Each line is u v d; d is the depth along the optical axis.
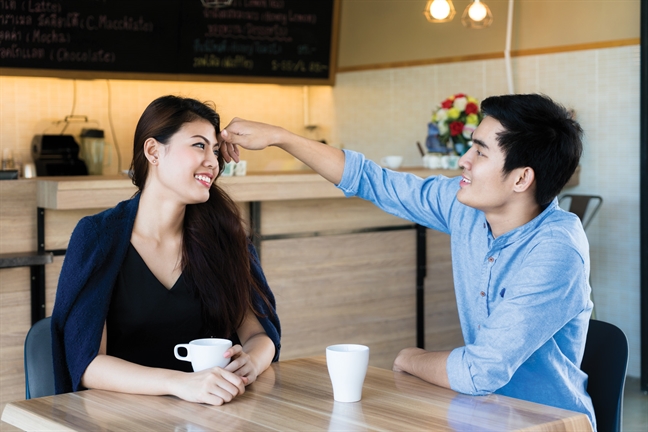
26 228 2.97
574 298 1.54
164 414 1.32
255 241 3.39
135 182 1.77
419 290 3.97
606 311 4.32
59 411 1.35
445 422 1.26
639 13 4.06
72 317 1.62
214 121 1.76
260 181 3.29
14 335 2.93
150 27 4.88
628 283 4.21
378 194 1.89
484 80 4.80
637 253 4.16
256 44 5.27
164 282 1.78
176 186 1.70
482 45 4.79
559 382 1.59
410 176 1.90
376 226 3.81
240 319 1.84
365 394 1.44
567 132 1.58
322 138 5.95
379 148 5.54
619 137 4.20
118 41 4.79
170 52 4.98
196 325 1.81
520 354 1.48
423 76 5.17
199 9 5.01
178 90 5.41
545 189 1.59
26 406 1.38
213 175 1.74
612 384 1.64
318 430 1.22
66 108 4.98
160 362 1.78
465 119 4.06
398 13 5.29
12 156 4.76
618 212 4.23
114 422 1.28
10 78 4.78
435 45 5.07
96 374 1.54
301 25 5.43
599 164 4.30
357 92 5.65
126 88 5.20
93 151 4.75
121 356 1.75
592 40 4.27
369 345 3.82
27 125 4.86
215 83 5.47
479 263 1.71
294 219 3.53
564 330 1.60
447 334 4.12
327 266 3.65
